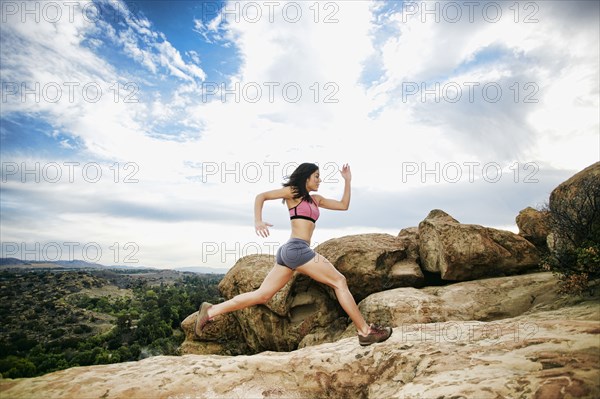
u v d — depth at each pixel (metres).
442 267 7.64
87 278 120.69
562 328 2.92
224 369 3.44
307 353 3.77
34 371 53.50
